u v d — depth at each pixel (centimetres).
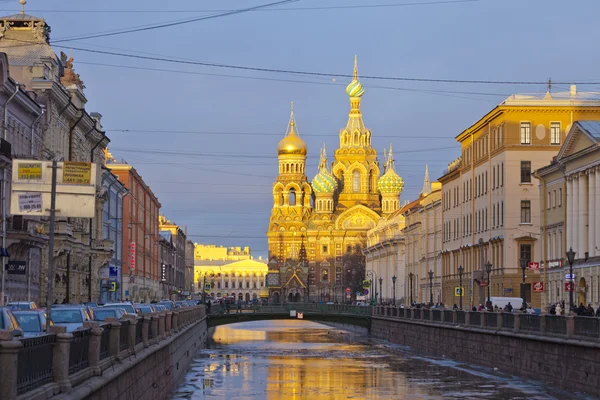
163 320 5166
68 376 2325
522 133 10912
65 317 4153
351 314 13225
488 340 6794
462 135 12888
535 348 5681
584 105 10888
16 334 2106
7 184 6650
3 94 6438
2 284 6331
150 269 17100
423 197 16525
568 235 8775
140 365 3659
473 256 12338
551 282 9375
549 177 9500
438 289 14675
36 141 7606
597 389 4594
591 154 8188
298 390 5762
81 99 9369
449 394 5491
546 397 5147
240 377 6562
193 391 5653
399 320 10594
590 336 4753
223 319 12862
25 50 8238
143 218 15975
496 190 11281
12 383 1856
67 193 2861
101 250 10031
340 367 7375
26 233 6581
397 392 5634
